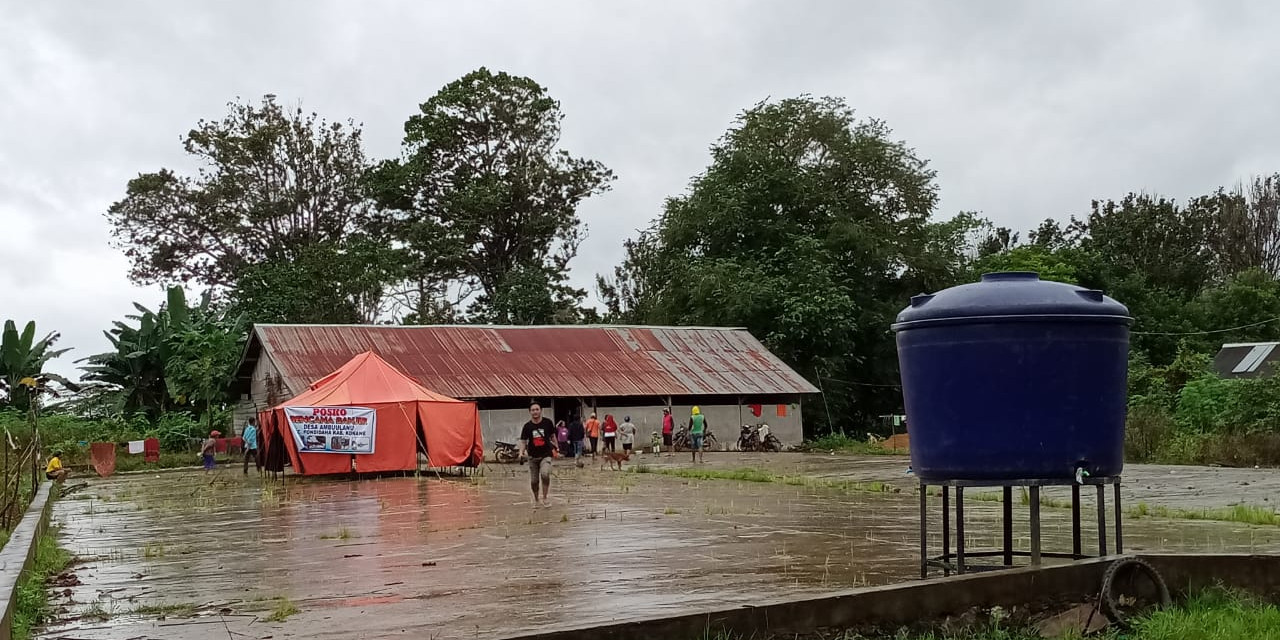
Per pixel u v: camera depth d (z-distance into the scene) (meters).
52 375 44.25
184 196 59.97
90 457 37.22
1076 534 7.99
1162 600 6.86
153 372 45.50
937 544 10.66
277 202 60.41
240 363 41.66
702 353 45.62
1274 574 7.17
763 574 8.73
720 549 10.45
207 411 43.41
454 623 6.90
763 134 55.19
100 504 20.16
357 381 26.86
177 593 8.61
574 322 61.50
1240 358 54.03
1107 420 7.39
